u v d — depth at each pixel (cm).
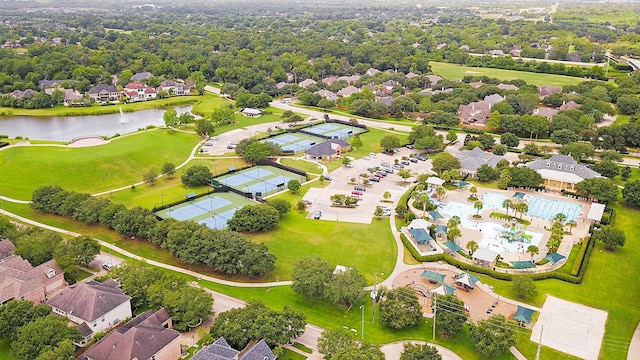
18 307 13200
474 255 17075
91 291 13738
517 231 19362
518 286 15125
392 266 17062
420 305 14462
